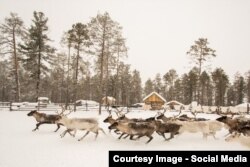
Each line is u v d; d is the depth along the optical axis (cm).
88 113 2639
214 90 6981
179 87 7069
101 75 2678
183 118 1465
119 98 6166
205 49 3894
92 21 2641
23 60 3153
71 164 782
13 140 1133
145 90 8225
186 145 1057
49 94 6469
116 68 3228
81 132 1344
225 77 5509
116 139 1169
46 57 3219
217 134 1342
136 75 7338
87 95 6166
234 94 7144
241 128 1123
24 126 1557
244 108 3541
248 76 6875
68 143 1080
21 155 878
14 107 3041
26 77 3284
